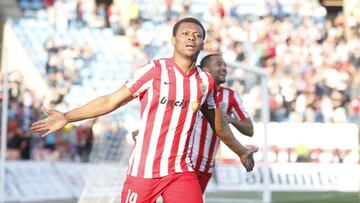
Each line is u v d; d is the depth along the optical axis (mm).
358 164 52844
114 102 13859
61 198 42250
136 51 66250
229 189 43469
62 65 60062
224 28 72188
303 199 44250
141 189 14133
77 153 49719
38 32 64312
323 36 74875
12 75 55219
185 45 13953
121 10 72562
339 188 51938
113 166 31406
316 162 53094
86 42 65250
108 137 41000
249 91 40594
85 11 70500
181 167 14195
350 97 66188
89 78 60719
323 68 69250
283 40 72188
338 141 53594
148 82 13922
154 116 13969
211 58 19031
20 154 47250
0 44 61000
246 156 15188
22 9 68250
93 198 29203
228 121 18938
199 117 19000
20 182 39781
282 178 49906
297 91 65188
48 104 54469
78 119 13734
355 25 77250
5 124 35750
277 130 52531
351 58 71562
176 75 13969
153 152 14031
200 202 14070
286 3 76750
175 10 73875
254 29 72312
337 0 84438
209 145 19234
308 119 62312
